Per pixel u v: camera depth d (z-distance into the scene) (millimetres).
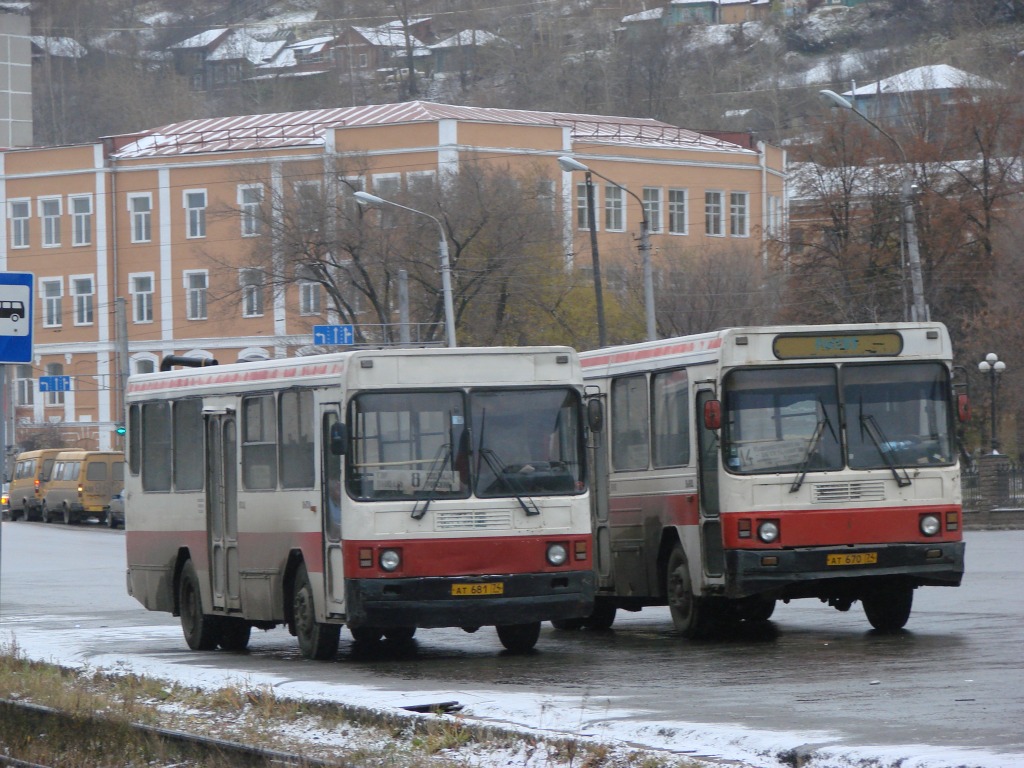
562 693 22891
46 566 65250
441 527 27156
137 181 130500
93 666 26766
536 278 93625
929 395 30172
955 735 17672
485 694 22141
